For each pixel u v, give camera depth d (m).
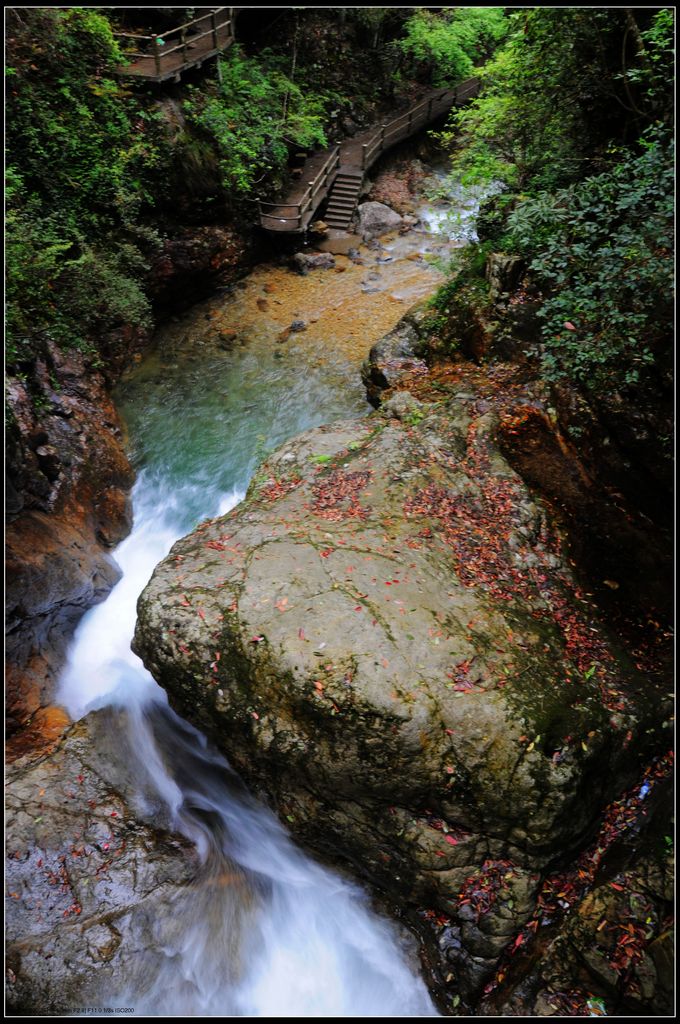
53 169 10.68
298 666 5.55
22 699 7.56
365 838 5.82
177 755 7.34
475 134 10.85
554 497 7.50
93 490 9.67
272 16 16.45
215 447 11.13
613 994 4.97
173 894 6.24
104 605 9.01
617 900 5.25
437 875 5.54
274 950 6.25
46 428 9.38
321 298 14.33
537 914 5.47
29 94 10.24
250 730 5.73
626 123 8.14
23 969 5.60
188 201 12.83
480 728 5.35
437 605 6.12
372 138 17.98
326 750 5.50
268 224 14.66
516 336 9.27
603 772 5.71
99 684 8.17
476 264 10.35
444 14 18.38
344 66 18.30
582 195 6.55
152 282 12.63
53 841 6.39
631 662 6.36
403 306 13.90
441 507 7.22
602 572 7.01
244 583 6.26
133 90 12.16
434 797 5.42
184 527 10.03
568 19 7.68
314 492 7.52
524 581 6.70
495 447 7.92
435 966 5.80
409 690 5.41
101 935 5.88
